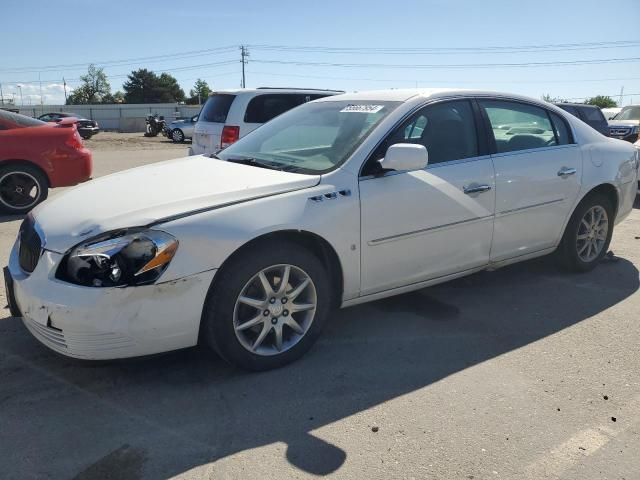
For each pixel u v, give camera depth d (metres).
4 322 3.94
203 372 3.32
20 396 3.04
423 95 3.98
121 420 2.84
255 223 3.07
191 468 2.49
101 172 13.35
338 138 3.79
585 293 4.63
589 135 4.94
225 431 2.76
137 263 2.81
